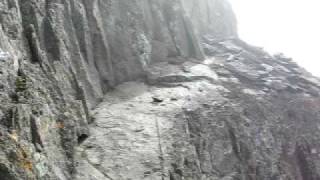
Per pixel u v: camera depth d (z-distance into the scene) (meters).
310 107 31.03
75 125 19.91
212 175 22.81
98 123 22.45
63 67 21.23
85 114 22.03
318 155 29.02
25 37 19.41
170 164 19.91
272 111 29.02
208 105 25.81
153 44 31.55
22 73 16.91
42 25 21.20
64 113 18.86
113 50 28.11
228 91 28.44
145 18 31.53
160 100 25.39
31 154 14.36
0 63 15.73
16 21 18.59
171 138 21.66
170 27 33.00
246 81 31.55
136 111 24.02
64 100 19.58
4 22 17.91
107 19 28.25
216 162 23.62
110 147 20.41
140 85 27.83
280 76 33.38
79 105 20.97
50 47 21.36
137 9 30.31
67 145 18.09
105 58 26.83
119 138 21.16
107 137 21.19
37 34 20.48
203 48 35.62
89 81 24.11
